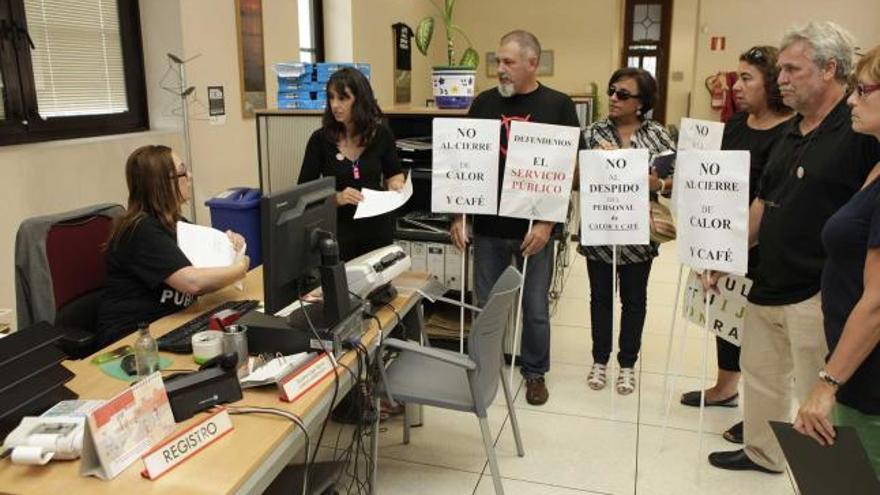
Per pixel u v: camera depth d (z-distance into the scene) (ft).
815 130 6.36
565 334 12.69
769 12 26.68
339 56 19.12
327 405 5.47
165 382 4.97
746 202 7.38
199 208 13.39
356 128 9.19
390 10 21.75
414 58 24.18
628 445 8.70
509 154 8.93
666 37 28.48
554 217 9.00
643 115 9.63
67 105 11.33
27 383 4.67
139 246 6.78
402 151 11.19
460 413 9.59
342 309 5.92
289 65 11.72
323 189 6.20
